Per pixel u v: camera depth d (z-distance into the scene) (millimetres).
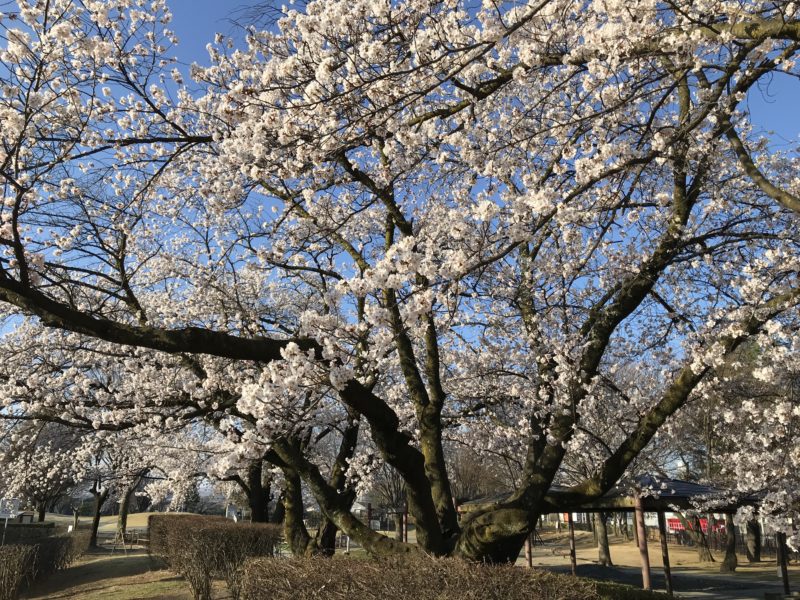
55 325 4613
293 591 5238
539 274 7266
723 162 6699
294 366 4070
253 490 16438
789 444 6637
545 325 7730
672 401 5652
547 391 7098
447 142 5602
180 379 9008
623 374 10516
